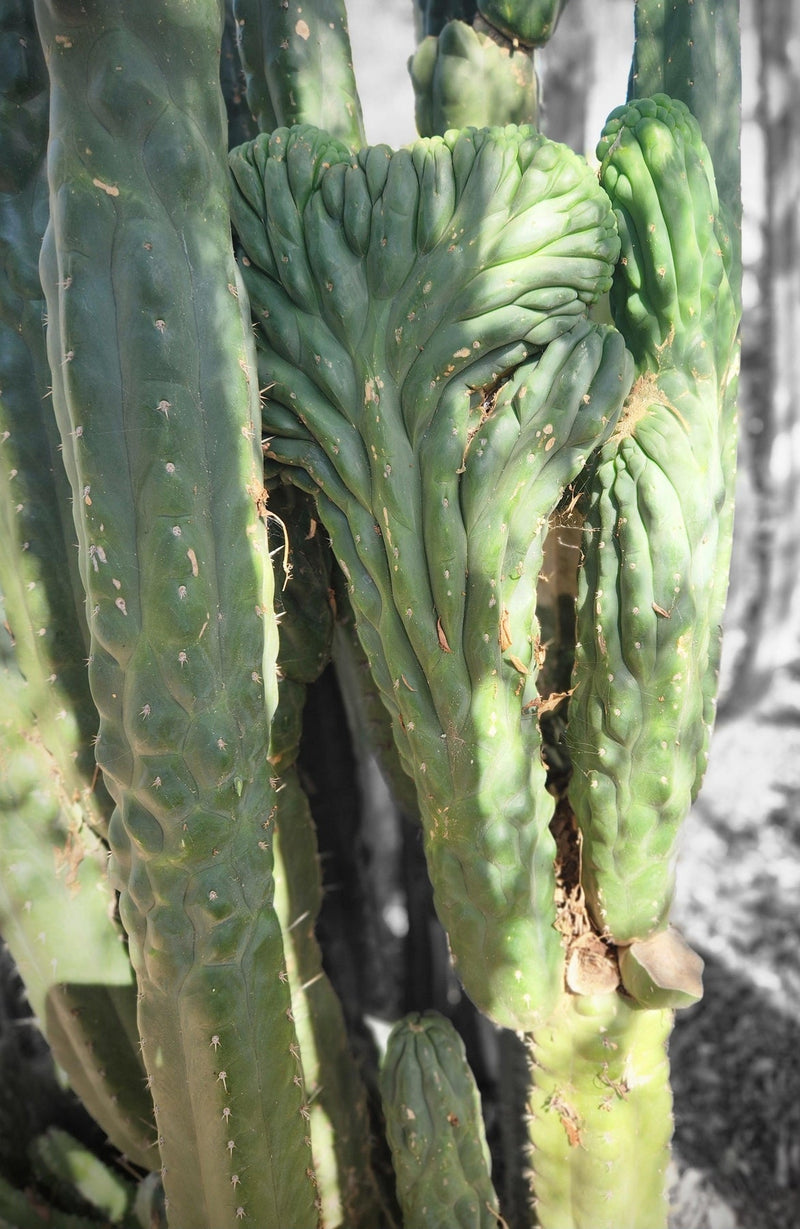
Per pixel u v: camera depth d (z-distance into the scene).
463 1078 0.82
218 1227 0.74
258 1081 0.71
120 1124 0.86
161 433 0.61
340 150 0.68
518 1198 0.98
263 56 0.77
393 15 2.33
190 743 0.64
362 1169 0.92
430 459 0.65
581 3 1.89
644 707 0.71
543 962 0.74
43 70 0.67
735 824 1.98
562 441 0.66
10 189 0.69
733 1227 1.19
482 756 0.69
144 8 0.58
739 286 0.79
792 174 2.13
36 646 0.74
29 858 0.78
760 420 2.26
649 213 0.69
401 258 0.64
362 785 1.05
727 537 0.77
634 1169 0.82
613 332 0.67
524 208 0.63
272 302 0.68
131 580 0.62
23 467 0.71
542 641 0.82
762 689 2.39
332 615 0.82
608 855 0.75
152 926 0.67
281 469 0.72
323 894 0.98
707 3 0.76
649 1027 0.80
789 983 1.55
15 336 0.70
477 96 0.84
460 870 0.72
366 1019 1.11
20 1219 0.93
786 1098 1.34
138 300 0.60
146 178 0.60
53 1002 0.81
